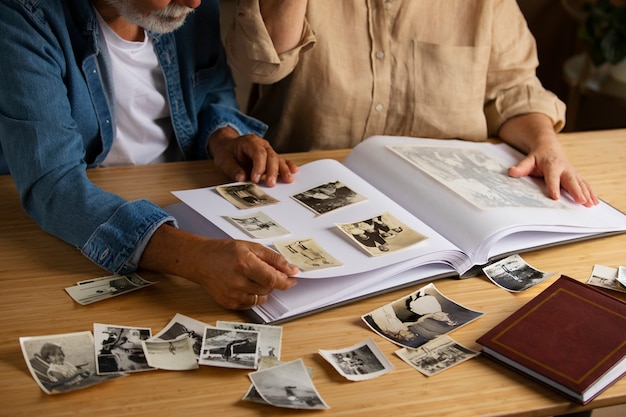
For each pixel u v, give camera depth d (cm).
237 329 108
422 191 141
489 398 98
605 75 297
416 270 123
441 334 110
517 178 152
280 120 189
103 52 151
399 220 130
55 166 132
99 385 97
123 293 116
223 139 166
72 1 146
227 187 139
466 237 128
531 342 105
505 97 188
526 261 130
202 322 111
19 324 109
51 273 121
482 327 112
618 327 109
